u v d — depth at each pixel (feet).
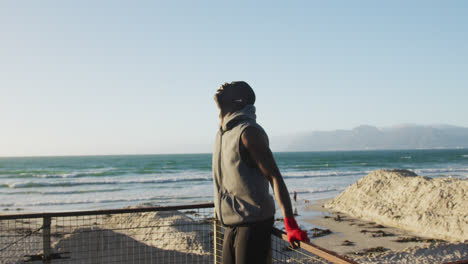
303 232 5.82
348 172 197.98
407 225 54.70
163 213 32.09
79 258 15.87
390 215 59.21
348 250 43.52
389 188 69.21
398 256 33.47
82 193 113.29
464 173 191.21
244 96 7.01
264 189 6.61
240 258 6.56
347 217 65.31
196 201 94.02
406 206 59.98
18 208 83.35
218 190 7.14
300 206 78.74
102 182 149.79
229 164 6.63
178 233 24.47
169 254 18.53
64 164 340.39
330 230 54.95
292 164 310.45
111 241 17.87
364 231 53.42
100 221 23.61
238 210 6.57
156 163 342.23
